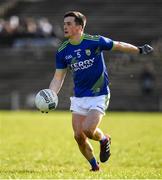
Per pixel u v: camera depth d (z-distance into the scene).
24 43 120.62
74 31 32.16
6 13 135.62
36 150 47.94
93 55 32.38
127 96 107.94
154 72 108.31
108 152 33.88
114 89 108.38
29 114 95.88
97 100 32.50
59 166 39.16
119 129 67.75
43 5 135.88
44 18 133.12
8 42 122.00
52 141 55.25
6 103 111.50
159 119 82.88
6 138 57.22
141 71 108.31
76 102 32.81
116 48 32.66
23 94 112.56
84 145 33.44
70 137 59.31
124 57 76.25
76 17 32.09
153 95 107.69
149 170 35.34
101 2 133.62
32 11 135.00
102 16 129.75
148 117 87.81
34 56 118.69
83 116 32.84
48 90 31.88
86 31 126.88
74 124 32.81
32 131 65.38
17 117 86.56
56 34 122.50
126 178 29.20
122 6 131.62
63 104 105.94
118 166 39.97
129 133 63.31
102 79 32.66
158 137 59.00
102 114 32.53
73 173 31.73
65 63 33.03
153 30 124.88
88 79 32.50
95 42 32.28
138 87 108.38
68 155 45.19
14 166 38.28
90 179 28.28
